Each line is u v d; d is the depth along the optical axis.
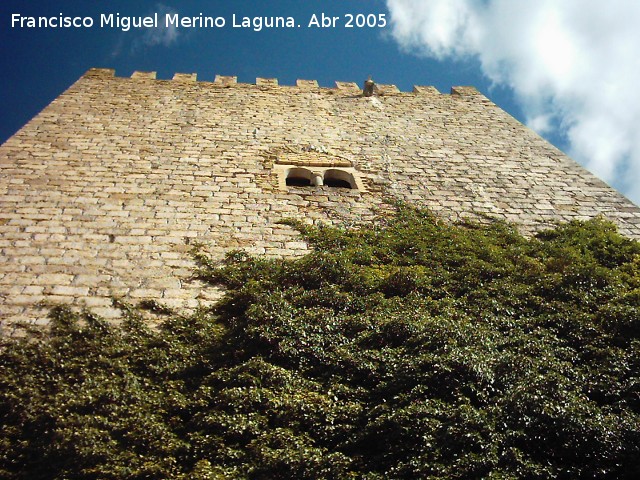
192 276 12.73
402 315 11.57
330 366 10.59
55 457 9.14
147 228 13.84
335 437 9.51
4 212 13.79
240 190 15.41
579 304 12.25
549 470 8.83
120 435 9.48
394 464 8.98
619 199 16.41
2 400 9.85
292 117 19.17
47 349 10.74
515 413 9.55
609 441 9.19
